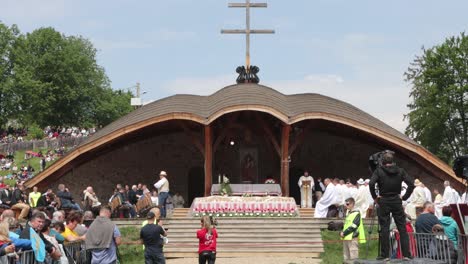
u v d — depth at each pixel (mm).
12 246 12914
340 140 43438
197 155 43531
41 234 14930
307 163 43500
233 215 33125
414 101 69875
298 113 37500
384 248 15945
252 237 29609
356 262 15961
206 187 38344
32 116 105438
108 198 42062
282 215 33312
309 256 28391
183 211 36500
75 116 109000
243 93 39219
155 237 18609
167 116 37938
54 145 100625
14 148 100875
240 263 25719
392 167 15977
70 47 106750
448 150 66562
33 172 84562
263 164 42812
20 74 101750
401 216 15891
